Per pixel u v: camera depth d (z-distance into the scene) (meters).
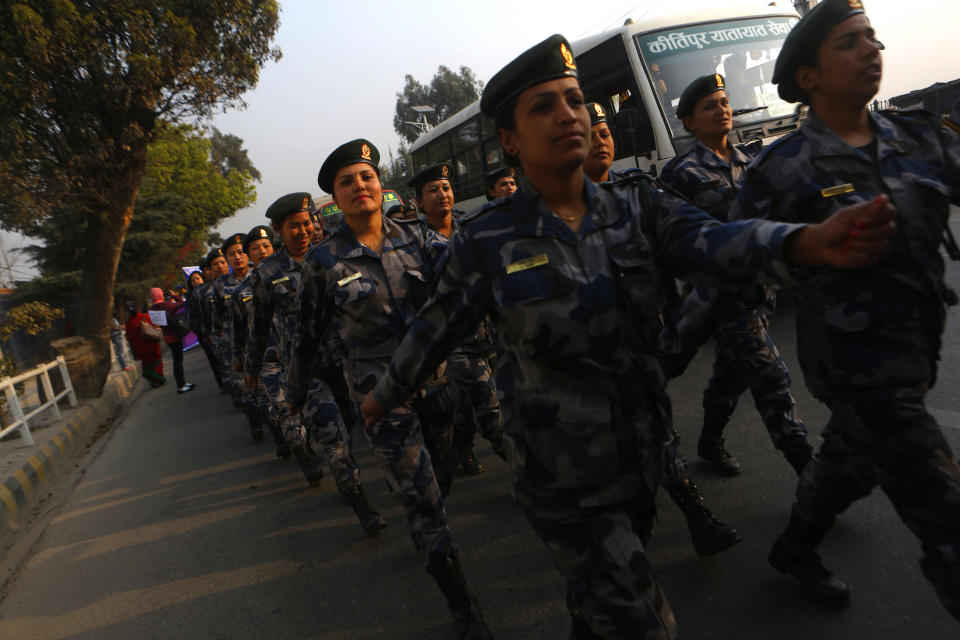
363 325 2.86
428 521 2.70
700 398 4.93
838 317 1.87
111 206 11.04
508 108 1.51
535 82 1.46
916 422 1.80
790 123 7.17
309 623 3.03
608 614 1.56
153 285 24.30
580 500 1.58
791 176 1.95
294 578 3.49
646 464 1.57
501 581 3.02
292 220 4.33
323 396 3.98
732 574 2.67
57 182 10.27
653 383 1.56
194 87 10.78
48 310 9.04
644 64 7.30
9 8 8.91
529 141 1.49
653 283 1.52
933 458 1.78
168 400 10.60
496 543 3.39
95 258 11.13
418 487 2.72
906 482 1.82
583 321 1.50
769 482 3.35
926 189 1.83
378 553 3.59
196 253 36.38
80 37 9.27
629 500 1.60
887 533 2.70
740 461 3.65
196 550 4.13
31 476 6.29
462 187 11.53
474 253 1.57
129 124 10.26
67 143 10.57
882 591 2.37
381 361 2.86
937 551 1.76
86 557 4.38
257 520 4.45
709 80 3.36
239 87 11.18
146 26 9.72
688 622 2.45
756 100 7.35
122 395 11.84
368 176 2.86
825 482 2.20
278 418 5.02
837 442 2.14
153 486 5.78
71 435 7.94
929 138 1.89
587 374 1.52
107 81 9.94
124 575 3.96
